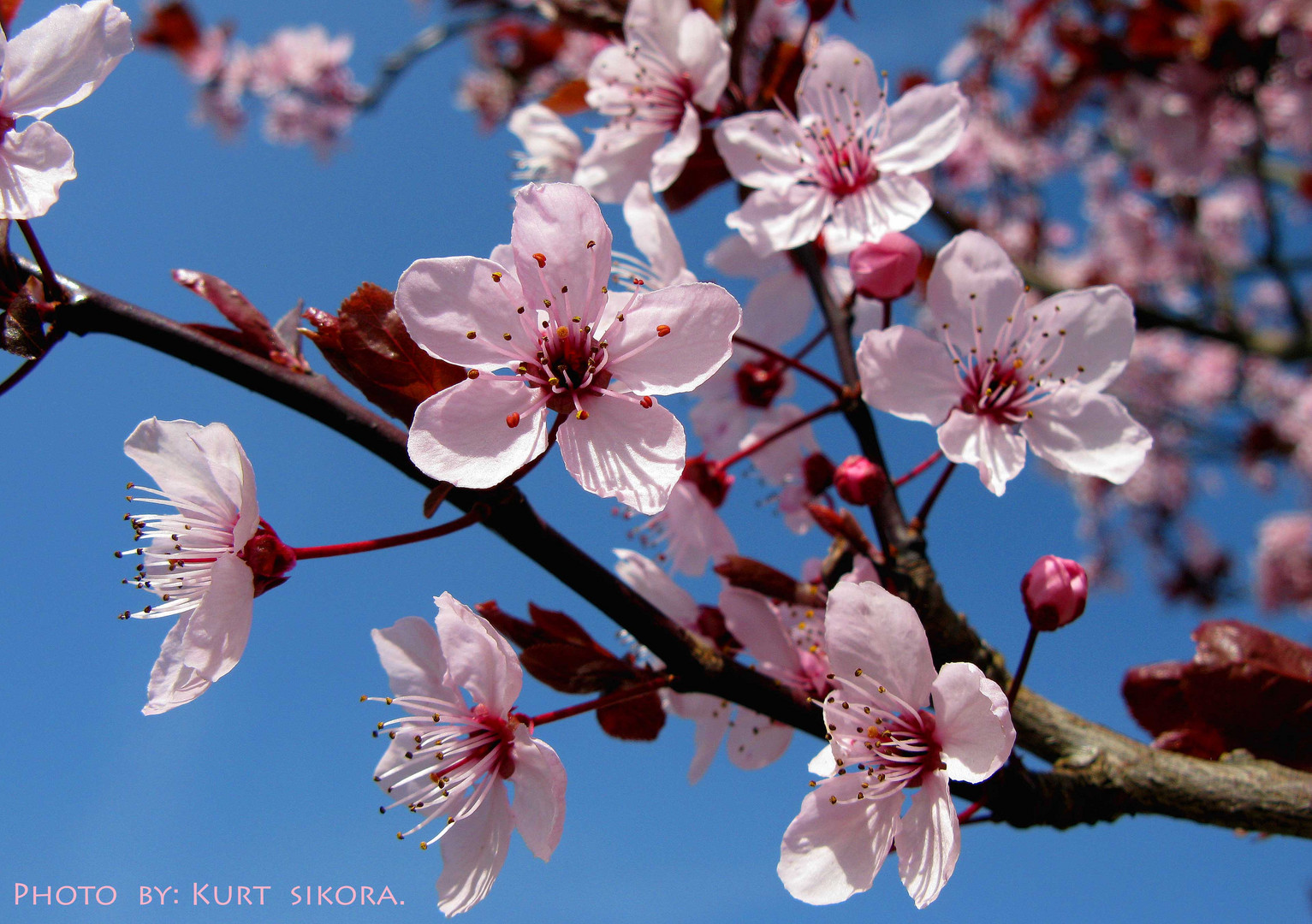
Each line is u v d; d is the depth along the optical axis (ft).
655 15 0.91
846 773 0.81
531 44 1.73
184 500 0.81
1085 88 1.73
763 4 1.11
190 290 0.81
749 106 0.92
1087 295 0.86
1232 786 0.84
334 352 0.80
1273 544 2.73
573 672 0.82
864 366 0.85
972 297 0.86
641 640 0.81
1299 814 0.83
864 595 0.81
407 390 0.80
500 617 0.83
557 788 0.80
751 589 0.84
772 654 0.85
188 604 0.81
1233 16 1.42
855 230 0.88
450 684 0.82
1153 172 2.30
